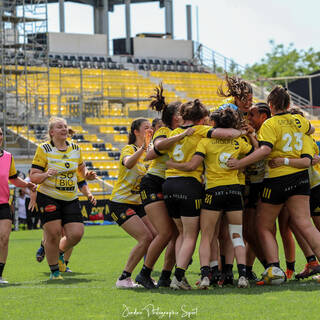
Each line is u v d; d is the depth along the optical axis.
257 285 13.94
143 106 69.06
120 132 59.44
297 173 14.00
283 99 14.15
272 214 14.26
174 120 14.38
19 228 41.19
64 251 17.14
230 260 14.24
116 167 52.62
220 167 13.39
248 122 14.73
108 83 70.44
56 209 16.52
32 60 57.94
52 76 67.88
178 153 13.57
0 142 16.38
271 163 14.07
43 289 14.45
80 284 15.45
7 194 16.25
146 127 15.19
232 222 13.62
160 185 14.19
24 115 53.59
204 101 72.38
